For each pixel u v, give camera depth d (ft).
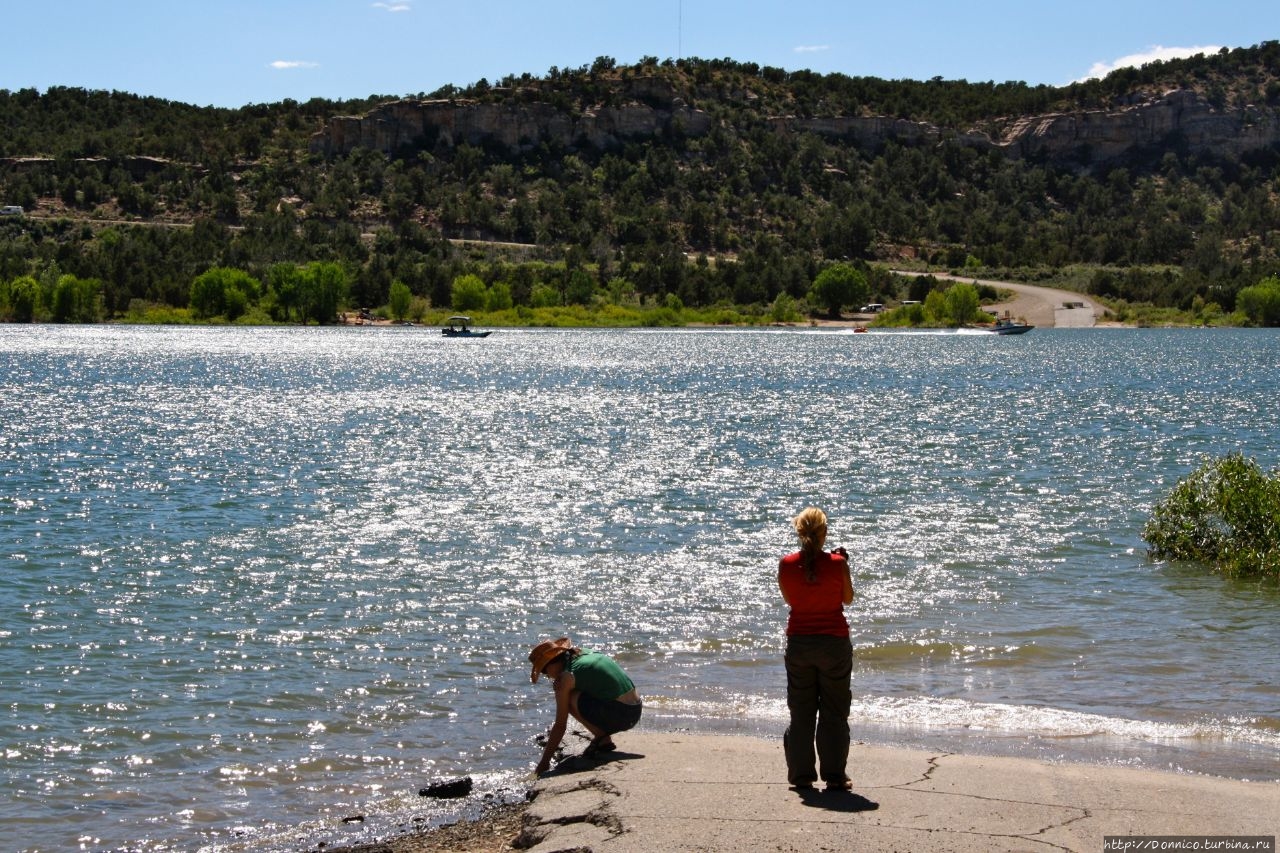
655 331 548.72
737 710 45.32
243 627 58.44
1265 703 46.21
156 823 35.68
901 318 590.55
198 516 91.56
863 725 43.47
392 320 576.61
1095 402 208.85
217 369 294.87
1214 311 629.92
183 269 625.82
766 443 144.36
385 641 55.93
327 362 324.39
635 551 77.87
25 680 49.65
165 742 42.52
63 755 41.32
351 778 39.14
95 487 107.04
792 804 32.63
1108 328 597.93
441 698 47.39
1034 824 31.14
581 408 196.54
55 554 76.69
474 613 61.21
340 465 123.03
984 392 232.73
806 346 424.87
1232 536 74.79
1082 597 64.39
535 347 408.67
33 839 34.65
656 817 31.65
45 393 223.30
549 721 44.57
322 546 79.41
